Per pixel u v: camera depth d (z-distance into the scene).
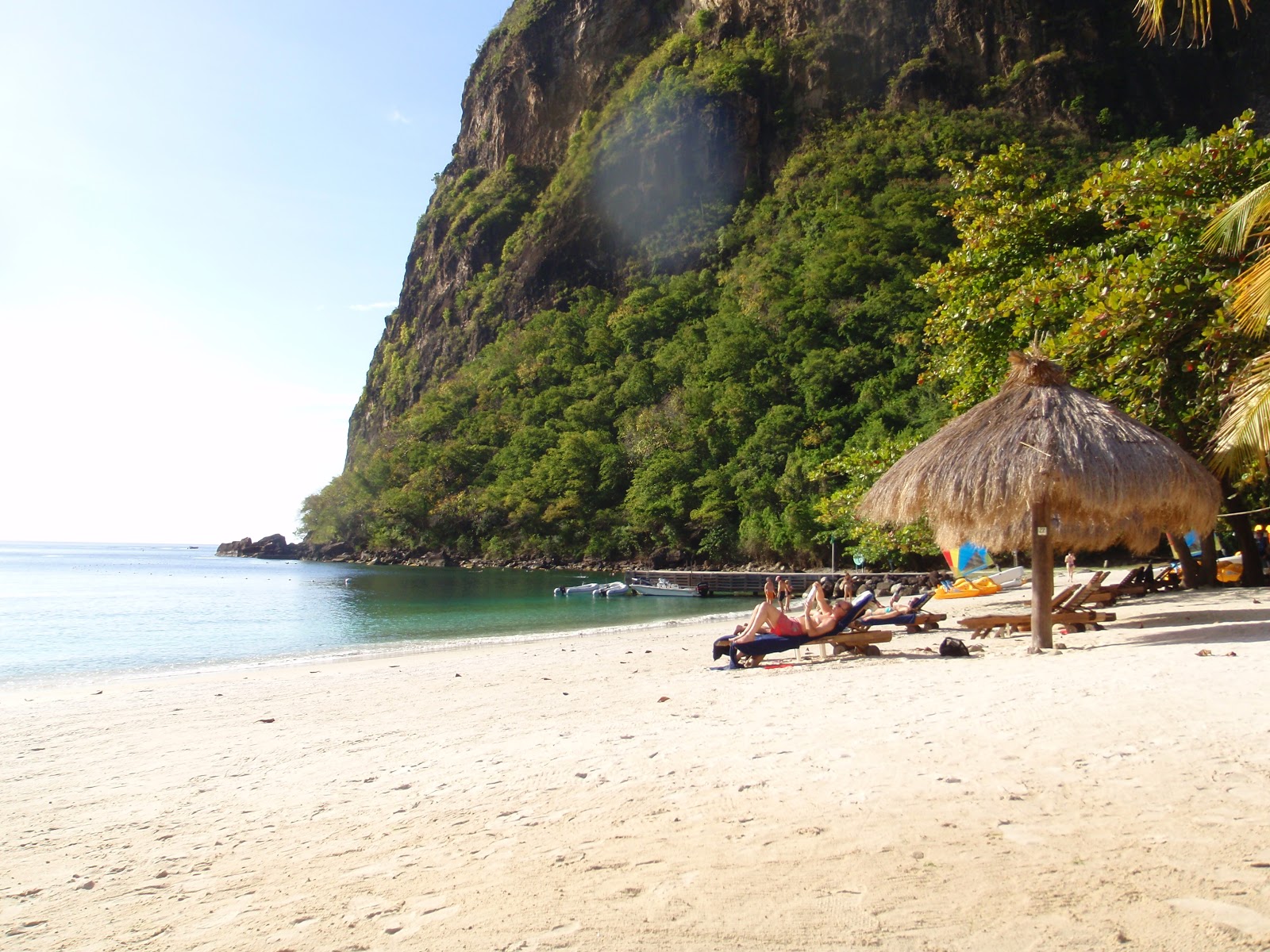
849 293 73.25
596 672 11.59
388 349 133.62
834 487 55.28
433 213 133.25
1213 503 8.84
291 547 112.38
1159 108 88.69
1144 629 10.52
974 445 9.12
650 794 4.59
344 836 4.41
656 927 2.92
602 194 107.75
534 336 99.38
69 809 5.52
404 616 28.02
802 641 10.17
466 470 85.50
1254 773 4.08
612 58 119.69
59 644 20.45
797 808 4.10
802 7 105.75
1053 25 93.12
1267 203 9.62
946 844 3.46
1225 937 2.54
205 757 7.00
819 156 94.62
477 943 2.91
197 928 3.30
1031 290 15.18
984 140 86.06
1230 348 12.28
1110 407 9.12
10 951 3.21
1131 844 3.31
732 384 71.50
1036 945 2.59
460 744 6.68
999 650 9.87
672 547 65.56
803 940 2.73
